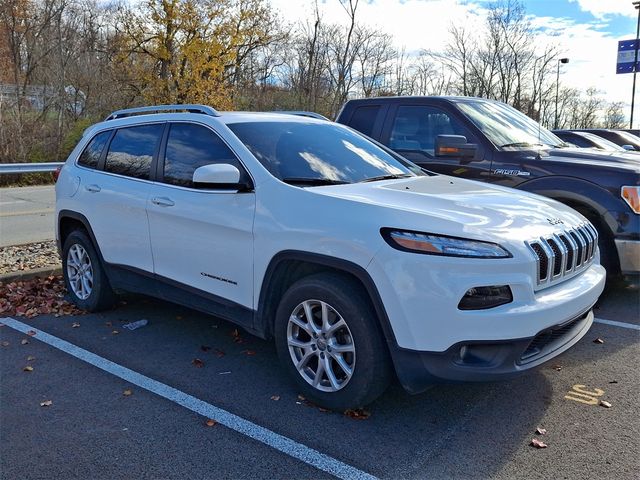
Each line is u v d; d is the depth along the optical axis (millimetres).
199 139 4363
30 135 22922
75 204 5312
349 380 3344
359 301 3266
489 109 6773
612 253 5516
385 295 3121
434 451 3082
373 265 3152
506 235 3178
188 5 29219
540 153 5949
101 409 3533
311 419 3416
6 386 3850
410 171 4680
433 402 3635
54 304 5629
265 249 3666
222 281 4020
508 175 5902
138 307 5566
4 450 3076
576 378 3990
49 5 32781
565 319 3270
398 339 3123
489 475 2867
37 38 32312
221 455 3039
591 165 5547
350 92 34688
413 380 3168
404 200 3523
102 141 5309
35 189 17547
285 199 3646
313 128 4691
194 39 29953
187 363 4242
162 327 5020
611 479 2828
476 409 3547
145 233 4594
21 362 4246
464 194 3814
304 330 3586
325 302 3400
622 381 3939
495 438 3217
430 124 6609
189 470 2904
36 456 3021
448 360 3041
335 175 4117
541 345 3311
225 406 3576
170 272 4438
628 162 5645
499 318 2973
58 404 3598
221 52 31203
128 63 30047
